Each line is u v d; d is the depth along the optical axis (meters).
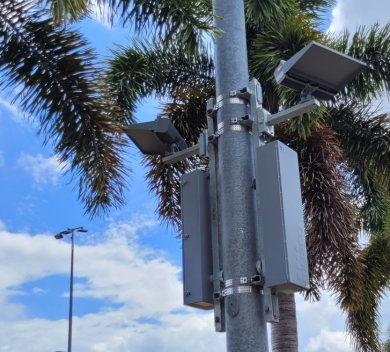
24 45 5.01
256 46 8.48
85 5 4.34
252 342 3.45
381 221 10.18
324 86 3.89
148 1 4.49
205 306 3.84
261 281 3.49
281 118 3.93
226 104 4.04
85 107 5.08
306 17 9.03
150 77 9.00
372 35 8.91
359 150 8.94
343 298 8.08
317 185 7.94
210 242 3.92
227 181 3.84
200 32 4.38
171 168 8.09
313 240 7.83
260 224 3.60
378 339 9.93
